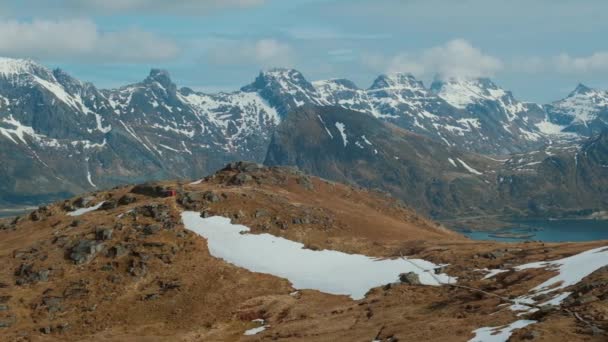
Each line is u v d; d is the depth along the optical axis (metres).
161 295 139.62
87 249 157.62
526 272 122.94
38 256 158.62
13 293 142.50
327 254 161.50
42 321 132.00
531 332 81.06
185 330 125.50
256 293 140.00
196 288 142.25
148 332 125.25
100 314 133.50
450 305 112.88
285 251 161.62
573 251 133.62
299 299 135.38
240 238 166.25
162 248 157.25
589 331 79.12
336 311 124.81
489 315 98.12
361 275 145.38
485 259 142.88
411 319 108.88
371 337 101.81
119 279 146.00
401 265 148.12
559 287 104.94
